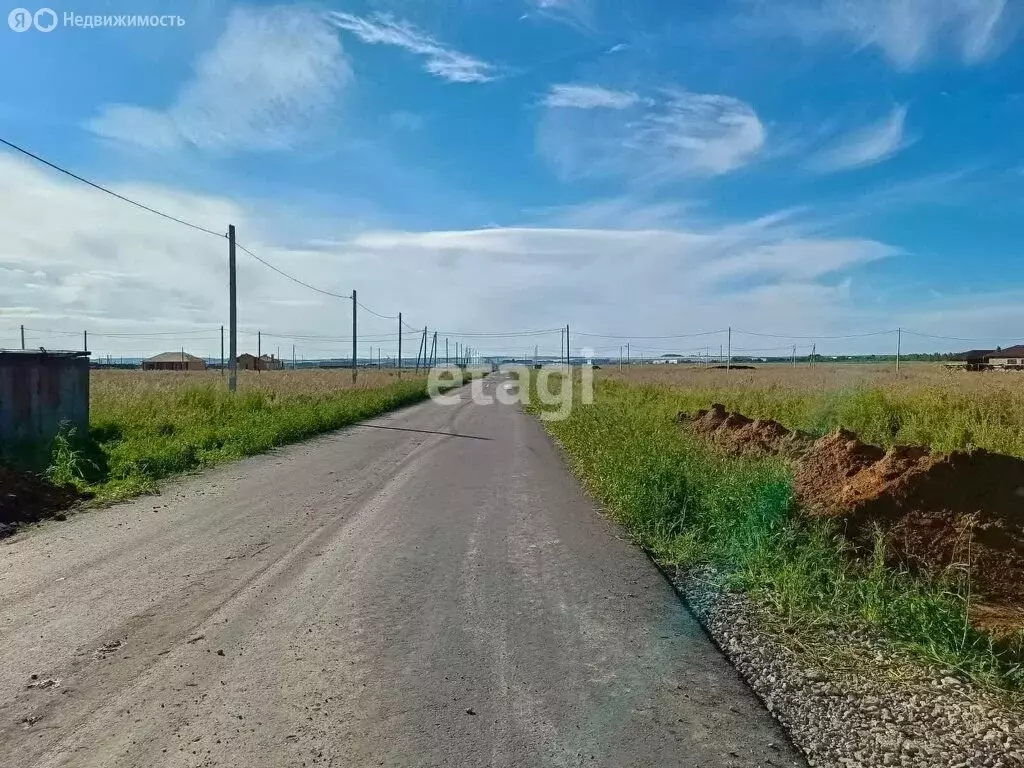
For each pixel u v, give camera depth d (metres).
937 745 3.33
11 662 4.25
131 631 4.74
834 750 3.30
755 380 37.84
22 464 10.39
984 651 4.27
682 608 5.20
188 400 20.06
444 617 5.02
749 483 7.55
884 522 6.45
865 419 15.39
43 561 6.39
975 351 88.19
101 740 3.38
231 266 23.23
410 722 3.54
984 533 6.00
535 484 10.53
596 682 4.00
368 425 20.70
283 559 6.46
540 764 3.17
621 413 18.72
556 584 5.76
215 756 3.23
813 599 5.16
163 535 7.35
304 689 3.90
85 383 13.94
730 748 3.31
